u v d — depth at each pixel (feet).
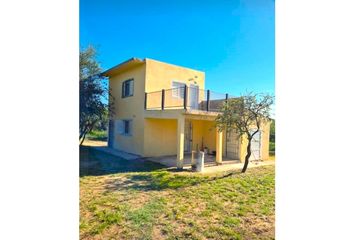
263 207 15.79
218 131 29.58
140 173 24.45
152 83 34.45
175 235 11.89
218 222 13.42
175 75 37.22
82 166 27.25
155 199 16.78
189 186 20.25
